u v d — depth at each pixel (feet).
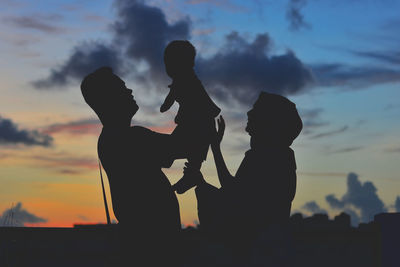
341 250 26.63
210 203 24.61
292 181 25.22
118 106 23.59
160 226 23.24
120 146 23.36
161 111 23.24
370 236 26.81
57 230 27.02
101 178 24.09
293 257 24.94
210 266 24.52
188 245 24.73
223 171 24.61
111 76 23.85
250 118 25.58
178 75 23.08
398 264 26.40
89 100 23.94
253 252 24.54
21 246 26.89
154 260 23.22
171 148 23.13
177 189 23.50
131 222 23.44
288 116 25.39
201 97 23.07
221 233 24.75
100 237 26.76
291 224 26.13
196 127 22.99
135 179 23.32
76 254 26.71
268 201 24.75
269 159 24.99
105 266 26.45
